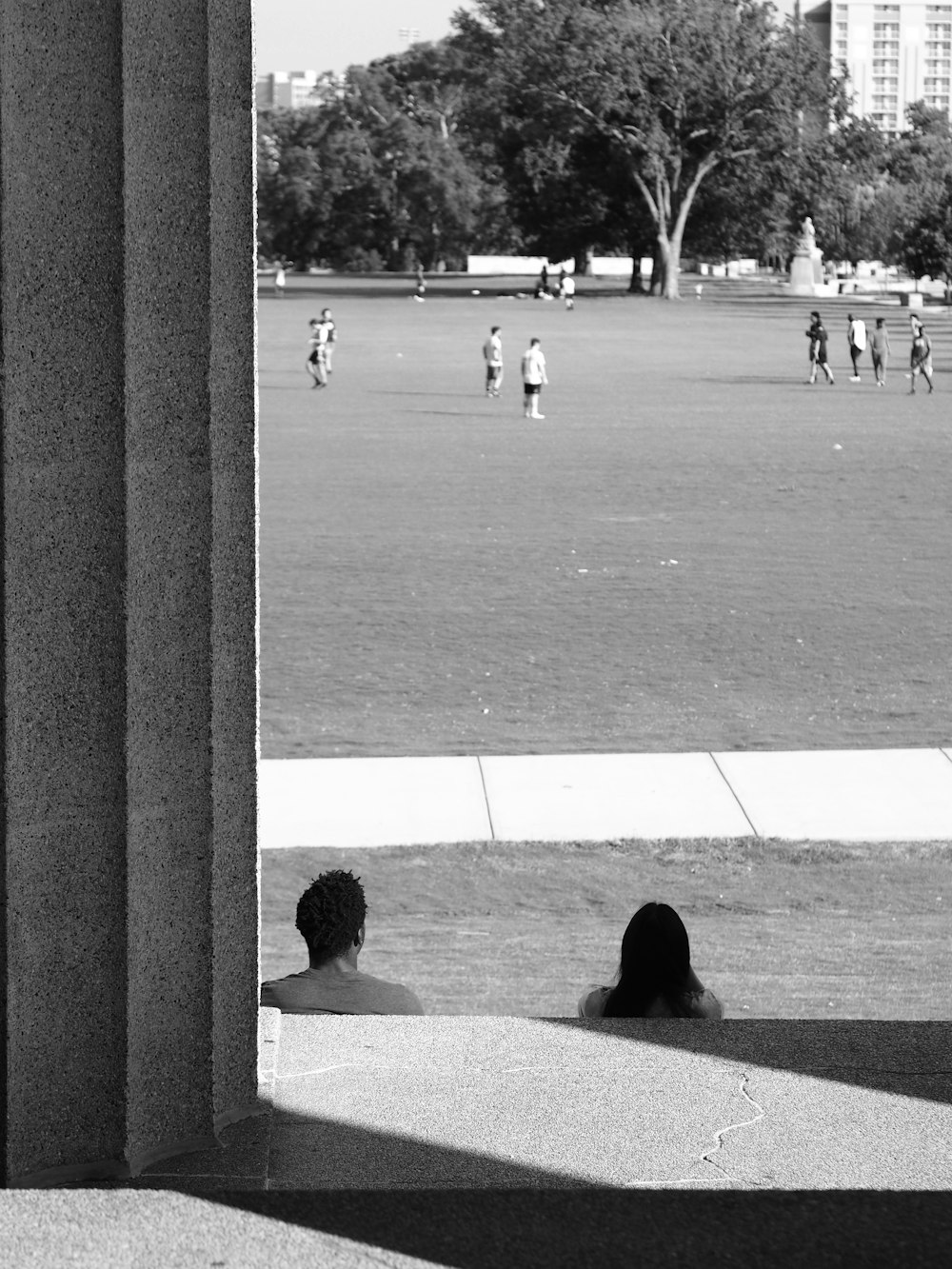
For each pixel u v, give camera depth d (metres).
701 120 128.38
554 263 143.00
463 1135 5.17
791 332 94.62
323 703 20.00
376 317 107.88
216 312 5.05
